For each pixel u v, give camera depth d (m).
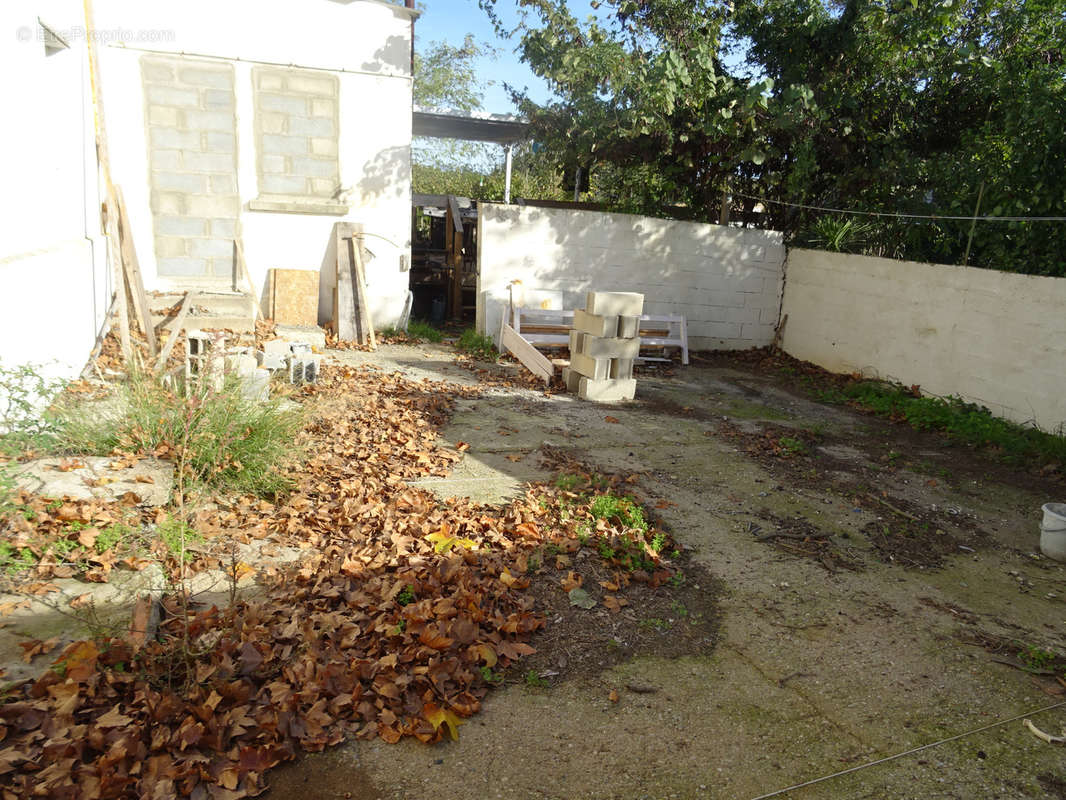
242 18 9.63
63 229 6.80
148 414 5.04
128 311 8.69
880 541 5.21
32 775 2.33
